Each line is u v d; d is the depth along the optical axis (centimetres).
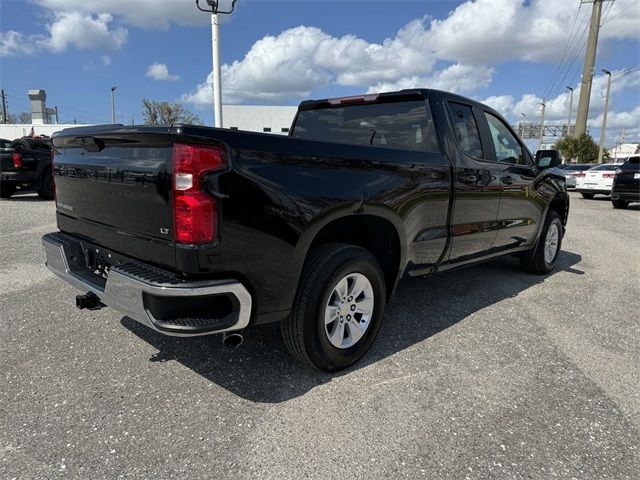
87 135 284
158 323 233
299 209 261
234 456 227
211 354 332
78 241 323
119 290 250
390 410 269
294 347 290
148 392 282
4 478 208
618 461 230
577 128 4253
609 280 566
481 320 416
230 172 233
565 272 605
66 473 213
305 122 479
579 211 1460
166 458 225
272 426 251
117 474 213
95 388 285
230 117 4088
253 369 312
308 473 217
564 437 248
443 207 376
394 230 337
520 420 262
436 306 451
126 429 246
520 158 507
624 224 1124
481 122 440
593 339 379
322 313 287
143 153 246
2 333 361
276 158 252
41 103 4850
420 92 389
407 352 346
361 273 310
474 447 238
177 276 238
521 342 369
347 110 442
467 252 427
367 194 299
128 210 262
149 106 4131
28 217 929
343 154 288
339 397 281
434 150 380
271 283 257
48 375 299
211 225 229
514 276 575
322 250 293
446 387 296
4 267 547
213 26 1055
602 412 273
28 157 1193
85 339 353
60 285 481
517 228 501
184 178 225
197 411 264
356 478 214
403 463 225
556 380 309
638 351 357
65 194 331
